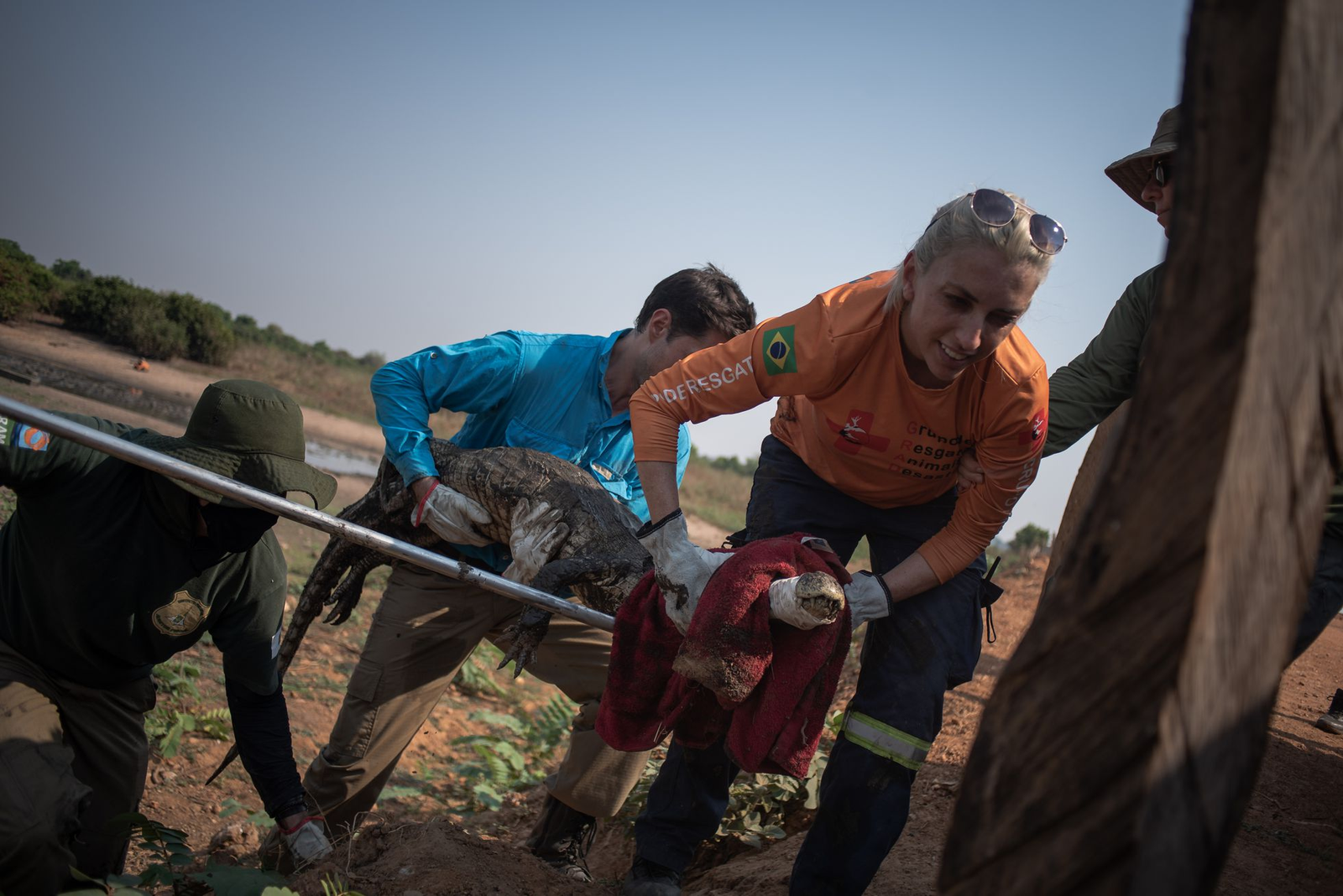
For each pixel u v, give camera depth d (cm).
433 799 548
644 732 279
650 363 379
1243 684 107
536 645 322
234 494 269
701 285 371
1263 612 107
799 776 248
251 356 3080
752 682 234
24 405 248
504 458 361
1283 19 93
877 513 290
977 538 265
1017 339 246
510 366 381
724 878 352
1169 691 100
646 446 258
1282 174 96
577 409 386
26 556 281
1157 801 101
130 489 281
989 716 114
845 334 244
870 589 255
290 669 686
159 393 1970
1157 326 103
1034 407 243
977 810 113
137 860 393
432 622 373
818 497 290
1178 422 101
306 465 303
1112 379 303
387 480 384
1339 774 405
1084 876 104
